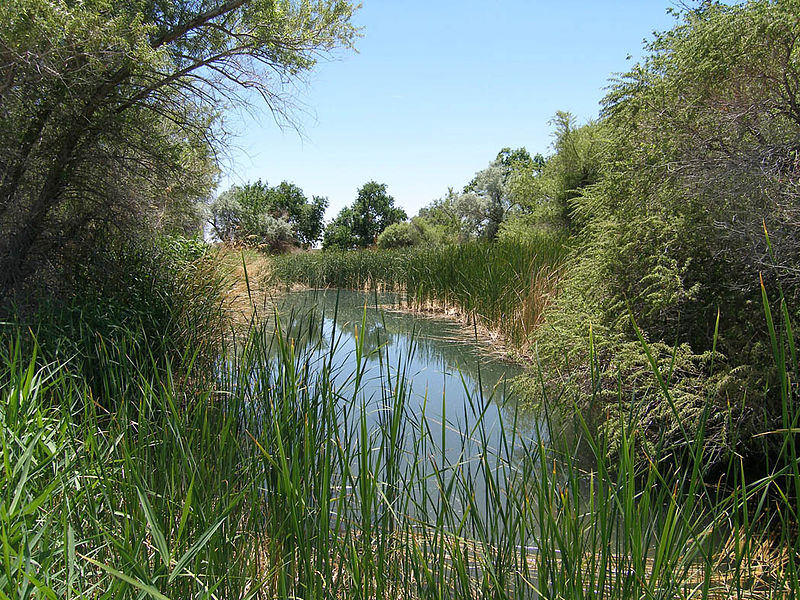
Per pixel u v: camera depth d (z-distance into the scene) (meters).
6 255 5.74
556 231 15.74
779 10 3.98
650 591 1.73
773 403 3.59
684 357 3.88
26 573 1.47
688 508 1.83
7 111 5.41
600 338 4.29
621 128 5.19
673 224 4.38
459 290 11.56
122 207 6.46
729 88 4.29
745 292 3.90
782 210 3.74
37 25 4.93
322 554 2.13
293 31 7.08
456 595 2.15
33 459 2.25
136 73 6.02
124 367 3.38
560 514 2.27
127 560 1.64
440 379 6.65
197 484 2.28
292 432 2.47
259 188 45.22
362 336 2.12
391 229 35.38
